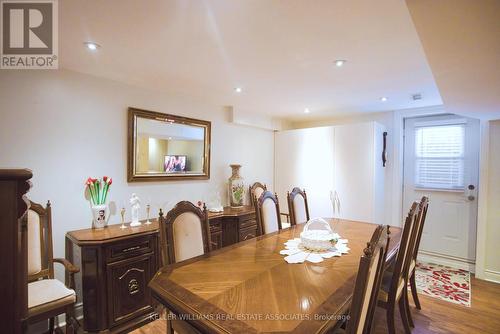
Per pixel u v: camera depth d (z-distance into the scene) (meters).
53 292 1.74
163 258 1.67
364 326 1.09
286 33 1.63
